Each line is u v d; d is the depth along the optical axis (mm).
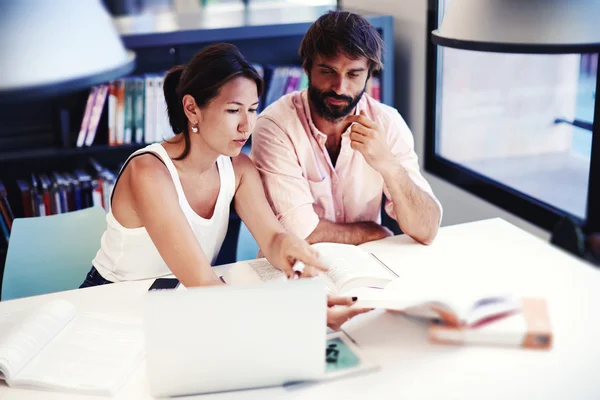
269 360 1351
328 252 1867
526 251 1958
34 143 3244
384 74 3344
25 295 2131
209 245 1934
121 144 3205
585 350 1451
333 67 1992
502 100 3242
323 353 1363
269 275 1848
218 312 1305
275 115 2148
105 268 1959
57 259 2164
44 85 646
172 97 1807
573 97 3045
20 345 1447
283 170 2104
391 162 2012
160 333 1302
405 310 1500
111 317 1645
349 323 1587
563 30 1235
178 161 1814
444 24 1404
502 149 3275
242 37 3141
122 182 1823
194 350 1318
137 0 5656
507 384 1347
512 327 1473
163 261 1906
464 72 3242
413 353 1459
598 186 2467
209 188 1886
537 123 3152
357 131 2000
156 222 1717
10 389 1386
